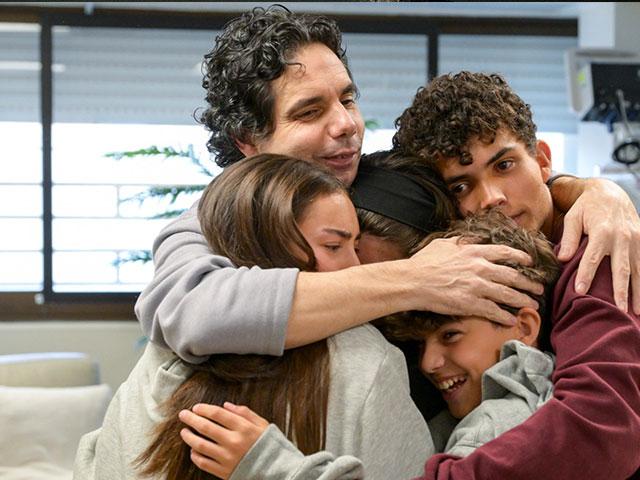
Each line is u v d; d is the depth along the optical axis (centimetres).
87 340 622
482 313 146
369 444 135
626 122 537
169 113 647
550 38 677
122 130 642
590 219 162
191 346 137
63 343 620
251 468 131
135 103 644
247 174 147
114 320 631
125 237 630
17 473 427
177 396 141
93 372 485
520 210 170
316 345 140
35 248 629
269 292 136
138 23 639
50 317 627
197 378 142
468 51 671
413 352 165
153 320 144
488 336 151
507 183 169
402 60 666
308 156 170
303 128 170
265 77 170
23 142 632
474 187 170
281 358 139
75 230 627
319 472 129
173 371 144
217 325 135
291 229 142
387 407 138
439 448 161
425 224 163
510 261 150
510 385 145
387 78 665
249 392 138
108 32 640
